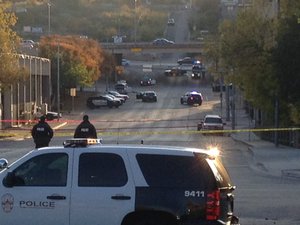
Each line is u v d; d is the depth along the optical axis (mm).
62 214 11828
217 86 121875
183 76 150250
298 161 35281
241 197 20750
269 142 50344
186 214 11500
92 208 11758
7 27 61375
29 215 11922
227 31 49344
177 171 11695
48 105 88188
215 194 11508
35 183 12016
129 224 11695
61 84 99250
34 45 98188
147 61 185250
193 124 72875
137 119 80125
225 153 41719
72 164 11961
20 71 62656
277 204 19312
